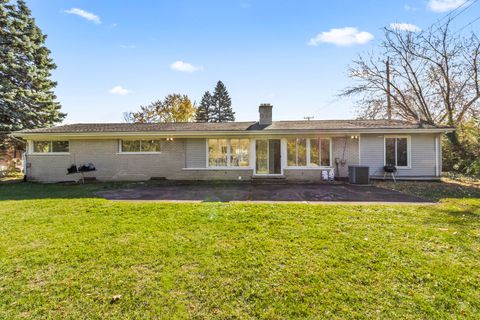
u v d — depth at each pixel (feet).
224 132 40.24
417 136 40.24
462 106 52.16
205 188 32.96
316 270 10.07
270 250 11.93
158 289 8.94
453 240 12.77
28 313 7.77
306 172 41.42
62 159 43.39
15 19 59.98
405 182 37.78
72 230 14.94
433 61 54.34
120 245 12.64
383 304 8.01
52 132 40.52
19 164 65.31
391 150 40.70
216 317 7.57
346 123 46.21
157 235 14.03
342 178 40.50
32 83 62.85
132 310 7.89
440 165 39.88
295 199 24.94
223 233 14.25
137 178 42.98
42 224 16.15
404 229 14.49
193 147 42.83
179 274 9.90
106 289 8.96
